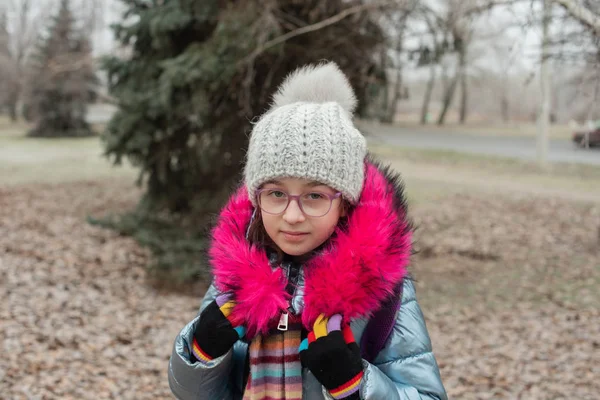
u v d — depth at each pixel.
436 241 9.82
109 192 13.70
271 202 1.46
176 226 7.82
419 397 1.41
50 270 7.18
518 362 5.12
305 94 1.65
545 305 6.79
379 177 1.58
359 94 7.06
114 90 8.02
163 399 4.15
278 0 6.36
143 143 7.20
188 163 7.68
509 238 10.06
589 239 9.74
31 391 4.03
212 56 6.39
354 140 1.48
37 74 25.70
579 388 4.55
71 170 17.16
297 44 6.62
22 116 34.69
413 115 48.28
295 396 1.43
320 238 1.46
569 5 4.58
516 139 25.77
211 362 1.43
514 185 15.15
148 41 7.71
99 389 4.20
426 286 7.63
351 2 6.49
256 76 6.79
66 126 26.64
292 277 1.52
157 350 5.10
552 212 12.01
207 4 6.94
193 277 6.74
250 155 1.49
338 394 1.32
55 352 4.77
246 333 1.47
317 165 1.39
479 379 4.75
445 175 16.84
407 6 6.16
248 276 1.44
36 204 11.73
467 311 6.68
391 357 1.47
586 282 7.54
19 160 19.06
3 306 5.70
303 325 1.44
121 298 6.51
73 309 5.95
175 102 6.93
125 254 8.00
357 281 1.38
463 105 37.62
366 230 1.42
